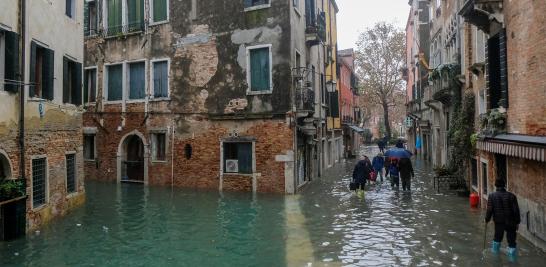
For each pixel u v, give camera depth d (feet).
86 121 60.23
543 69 24.59
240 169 51.19
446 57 61.41
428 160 88.94
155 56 55.62
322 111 70.44
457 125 47.65
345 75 109.29
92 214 37.40
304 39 56.75
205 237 29.99
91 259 24.81
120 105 57.93
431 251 26.30
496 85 33.12
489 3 30.68
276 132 49.26
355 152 119.14
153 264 24.06
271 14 49.49
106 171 59.06
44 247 26.96
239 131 50.93
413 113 105.50
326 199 45.55
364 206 41.32
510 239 25.07
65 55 36.86
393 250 26.68
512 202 25.11
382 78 132.05
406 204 42.04
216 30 52.24
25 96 30.14
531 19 25.84
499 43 31.83
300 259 25.03
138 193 49.55
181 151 54.08
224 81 51.72
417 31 93.91
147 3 56.13
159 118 55.31
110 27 58.65
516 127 28.73
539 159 21.89
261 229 32.37
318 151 66.33
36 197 32.30
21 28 29.60
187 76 53.72
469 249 26.53
